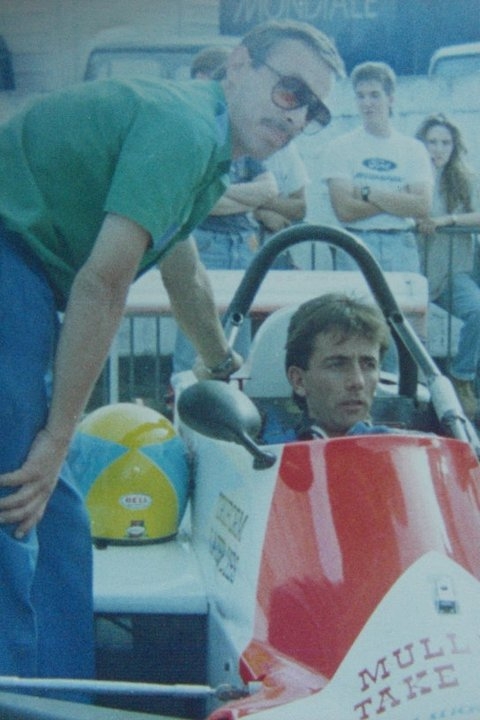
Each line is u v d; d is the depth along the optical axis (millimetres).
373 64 6500
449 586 2072
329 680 2004
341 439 2359
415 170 6570
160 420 3072
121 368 6566
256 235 6344
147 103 2309
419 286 5430
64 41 6594
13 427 2301
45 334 2359
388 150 6551
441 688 1884
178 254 2906
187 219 2438
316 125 2490
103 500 2947
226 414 2396
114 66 6613
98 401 6352
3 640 2295
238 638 2260
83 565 2561
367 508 2240
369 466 2305
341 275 5387
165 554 2883
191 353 6113
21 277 2326
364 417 2879
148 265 2477
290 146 6391
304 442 2393
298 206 6422
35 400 2332
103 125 2322
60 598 2527
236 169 6258
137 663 2729
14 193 2352
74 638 2533
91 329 2260
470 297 6668
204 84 2393
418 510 2229
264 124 2344
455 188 6664
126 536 2939
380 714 1887
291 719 1871
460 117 6617
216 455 2775
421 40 6570
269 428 3299
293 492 2340
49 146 2340
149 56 6594
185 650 2697
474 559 2184
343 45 6566
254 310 5172
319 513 2270
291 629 2143
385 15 6539
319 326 2832
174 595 2564
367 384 2854
